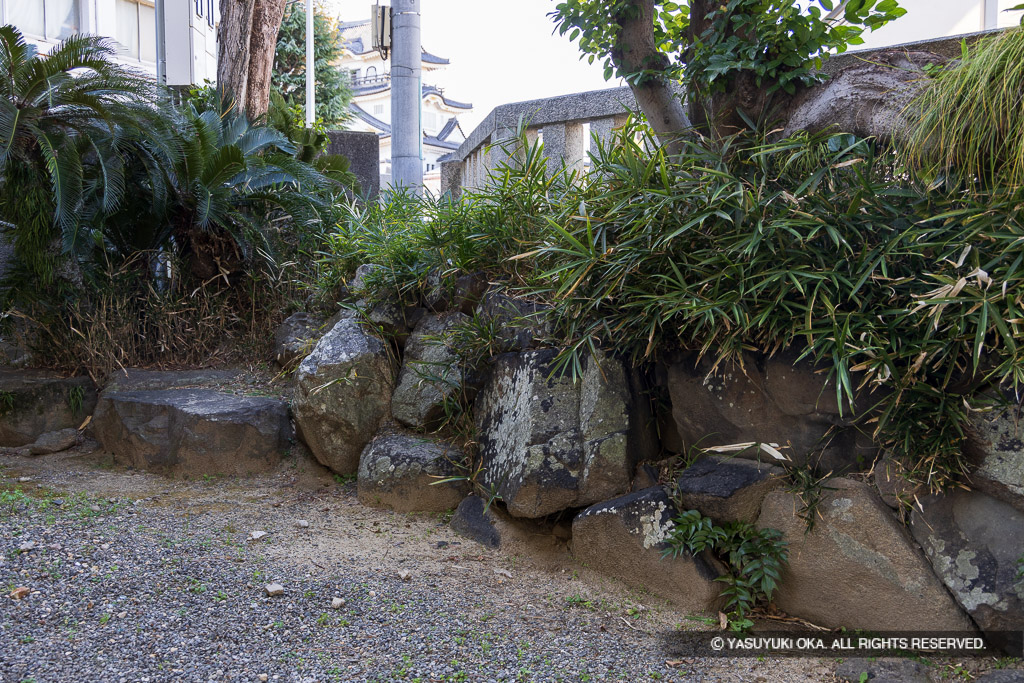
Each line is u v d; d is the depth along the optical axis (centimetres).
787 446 306
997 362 268
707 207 304
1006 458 264
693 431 331
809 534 288
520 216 392
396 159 702
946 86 279
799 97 363
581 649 264
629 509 317
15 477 421
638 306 326
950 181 283
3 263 539
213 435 431
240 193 531
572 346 349
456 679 240
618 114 560
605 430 338
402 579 310
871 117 322
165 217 524
